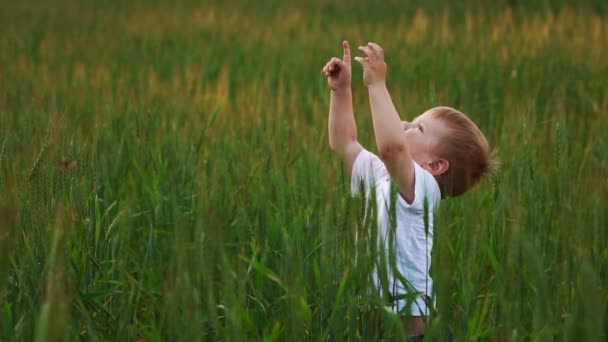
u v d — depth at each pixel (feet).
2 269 8.19
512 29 36.76
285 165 15.92
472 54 32.27
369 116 21.07
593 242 9.89
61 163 10.86
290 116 22.06
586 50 32.45
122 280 9.88
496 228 12.24
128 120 19.48
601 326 7.51
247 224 13.38
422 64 31.01
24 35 45.11
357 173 12.33
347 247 9.57
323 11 57.77
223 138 19.03
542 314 8.40
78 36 45.24
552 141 17.11
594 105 22.52
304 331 10.41
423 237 11.07
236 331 8.43
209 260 8.68
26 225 10.89
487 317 11.01
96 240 11.91
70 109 22.97
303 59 34.76
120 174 16.53
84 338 10.57
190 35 44.93
